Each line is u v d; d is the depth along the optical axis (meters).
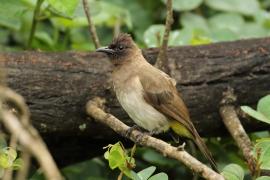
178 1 13.55
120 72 10.96
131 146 11.50
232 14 13.95
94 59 11.08
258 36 13.66
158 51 11.73
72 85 10.64
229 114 11.14
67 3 10.28
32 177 10.62
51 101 10.46
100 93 10.83
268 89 11.41
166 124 10.97
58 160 11.41
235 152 12.31
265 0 16.00
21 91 10.28
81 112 10.68
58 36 13.76
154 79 10.84
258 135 12.09
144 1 14.86
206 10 15.29
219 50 11.53
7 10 11.21
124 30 14.37
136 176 8.11
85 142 11.15
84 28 14.34
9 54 10.55
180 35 12.50
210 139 12.29
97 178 11.47
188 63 11.35
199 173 8.15
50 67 10.63
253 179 8.52
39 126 10.43
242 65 11.35
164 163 11.79
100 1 13.79
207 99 11.23
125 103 10.79
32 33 11.73
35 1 11.59
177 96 10.87
